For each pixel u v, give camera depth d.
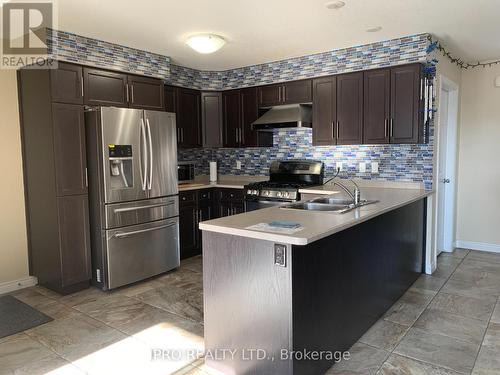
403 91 3.81
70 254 3.59
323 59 4.32
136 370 2.36
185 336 2.79
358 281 2.64
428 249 4.03
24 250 3.88
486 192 4.86
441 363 2.38
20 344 2.68
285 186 4.41
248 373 2.19
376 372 2.29
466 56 4.54
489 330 2.80
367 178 4.37
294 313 1.99
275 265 2.02
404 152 4.09
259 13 3.05
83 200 3.65
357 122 4.12
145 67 4.14
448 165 4.82
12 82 3.71
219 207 5.05
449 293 3.51
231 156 5.62
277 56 4.45
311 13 3.06
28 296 3.58
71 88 3.52
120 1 2.76
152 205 3.94
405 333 2.77
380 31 3.55
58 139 3.46
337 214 2.60
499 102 4.70
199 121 5.21
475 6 2.94
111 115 3.55
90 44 3.63
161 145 4.02
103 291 3.68
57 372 2.34
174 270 4.32
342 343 2.47
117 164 3.67
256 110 4.96
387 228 3.09
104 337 2.78
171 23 3.25
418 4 2.90
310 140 4.81
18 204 3.83
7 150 3.73
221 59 4.57
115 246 3.65
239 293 2.19
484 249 4.94
